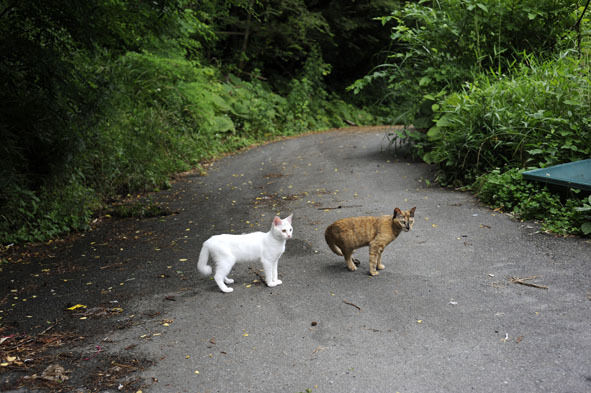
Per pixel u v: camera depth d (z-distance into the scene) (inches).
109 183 384.2
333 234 189.3
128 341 145.9
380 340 136.8
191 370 127.2
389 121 473.4
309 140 657.0
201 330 150.3
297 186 375.2
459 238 224.4
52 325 161.0
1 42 260.4
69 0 255.1
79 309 173.9
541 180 248.8
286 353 133.0
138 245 256.4
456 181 329.7
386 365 123.8
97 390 119.6
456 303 157.2
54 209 297.7
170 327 153.8
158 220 308.0
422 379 116.8
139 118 462.3
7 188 270.5
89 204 325.1
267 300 169.9
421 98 430.9
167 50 583.2
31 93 283.0
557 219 227.9
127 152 412.2
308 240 239.3
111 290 191.6
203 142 555.5
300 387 116.8
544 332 134.4
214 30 807.1
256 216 298.4
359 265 199.5
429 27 426.0
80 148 319.3
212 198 359.9
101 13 299.9
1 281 211.8
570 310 146.1
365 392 113.2
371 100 1139.9
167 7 348.8
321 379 119.5
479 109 329.1
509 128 305.3
